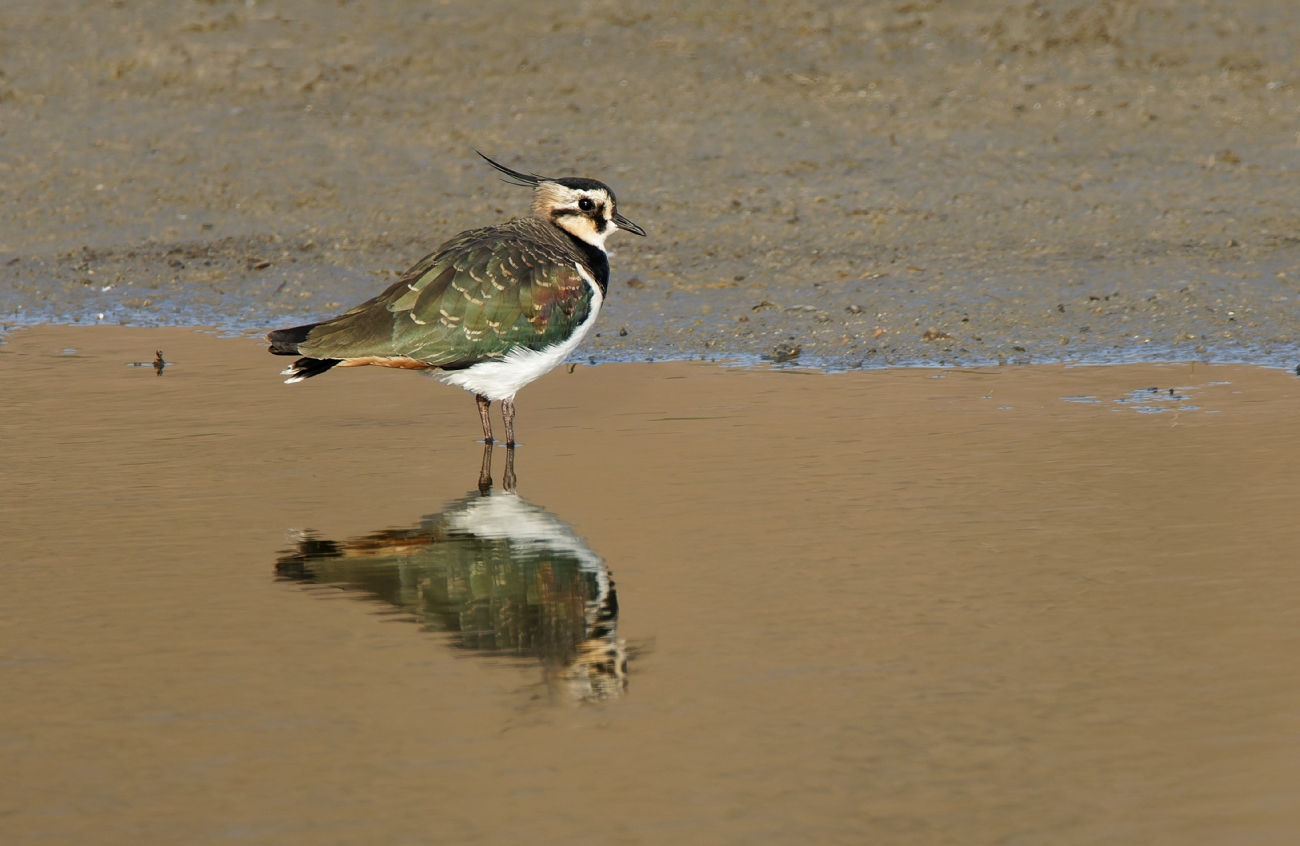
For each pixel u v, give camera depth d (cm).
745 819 729
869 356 1672
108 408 1491
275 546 1110
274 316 1886
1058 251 1980
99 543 1114
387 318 1327
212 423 1444
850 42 2789
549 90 2639
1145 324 1730
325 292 1958
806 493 1206
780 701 849
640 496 1209
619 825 725
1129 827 716
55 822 734
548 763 785
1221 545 1070
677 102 2573
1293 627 928
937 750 792
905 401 1487
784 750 795
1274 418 1386
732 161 2353
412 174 2348
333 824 728
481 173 2338
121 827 730
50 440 1378
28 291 1998
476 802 747
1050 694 849
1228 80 2581
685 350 1716
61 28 2934
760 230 2103
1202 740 794
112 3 3036
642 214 2173
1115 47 2736
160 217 2242
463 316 1330
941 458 1291
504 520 1155
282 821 732
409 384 1611
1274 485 1196
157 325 1858
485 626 967
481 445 1375
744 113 2522
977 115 2488
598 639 938
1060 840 706
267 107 2608
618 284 1941
